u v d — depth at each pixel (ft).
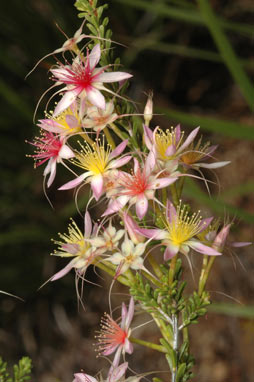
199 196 1.75
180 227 1.07
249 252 2.33
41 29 2.29
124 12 2.43
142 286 1.10
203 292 1.10
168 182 1.07
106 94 1.12
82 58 1.12
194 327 2.39
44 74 2.40
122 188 1.09
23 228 2.43
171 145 1.10
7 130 2.46
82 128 1.13
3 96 2.36
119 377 1.09
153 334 2.36
